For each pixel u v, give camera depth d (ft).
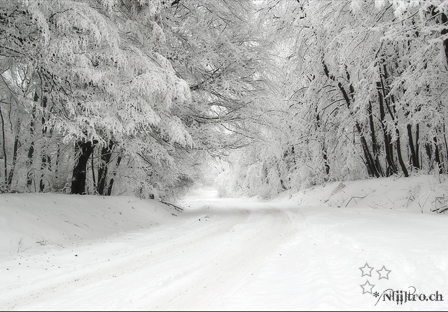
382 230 23.36
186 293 12.99
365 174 55.52
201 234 28.32
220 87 45.37
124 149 38.75
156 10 34.22
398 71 40.40
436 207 32.40
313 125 62.08
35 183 40.29
